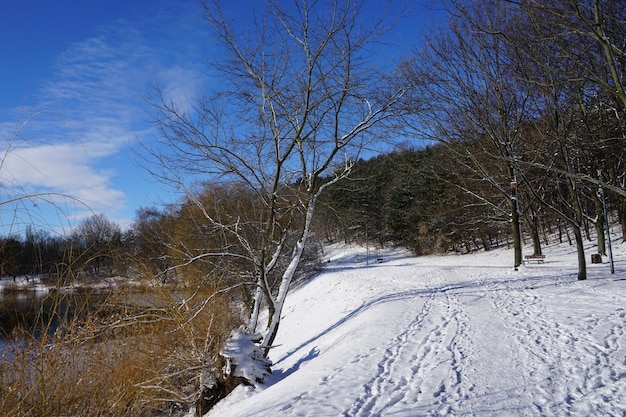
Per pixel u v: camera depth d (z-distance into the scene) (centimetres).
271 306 1121
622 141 1695
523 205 2491
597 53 956
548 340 791
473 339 855
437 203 4497
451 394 570
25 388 630
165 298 925
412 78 1377
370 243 5475
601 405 498
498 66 1667
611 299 1123
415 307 1337
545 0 872
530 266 2242
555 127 1371
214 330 1071
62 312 687
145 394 934
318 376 718
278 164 1080
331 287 2488
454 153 2202
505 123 1884
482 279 1883
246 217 1138
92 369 753
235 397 862
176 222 1109
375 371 710
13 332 607
